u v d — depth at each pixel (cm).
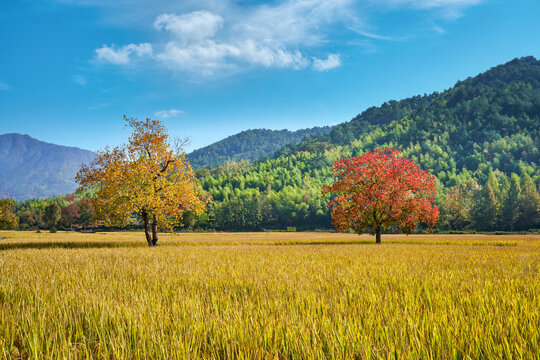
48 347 292
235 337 323
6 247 2380
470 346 285
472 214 10888
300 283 634
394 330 338
